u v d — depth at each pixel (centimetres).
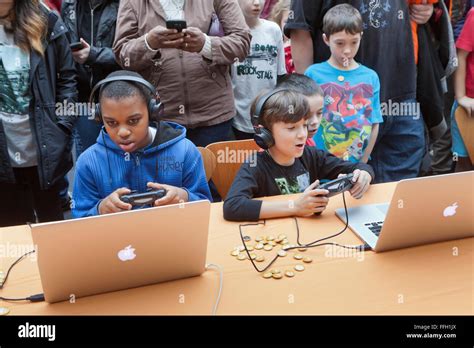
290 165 170
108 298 111
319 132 224
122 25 218
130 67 212
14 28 198
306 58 241
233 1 221
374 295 111
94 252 105
